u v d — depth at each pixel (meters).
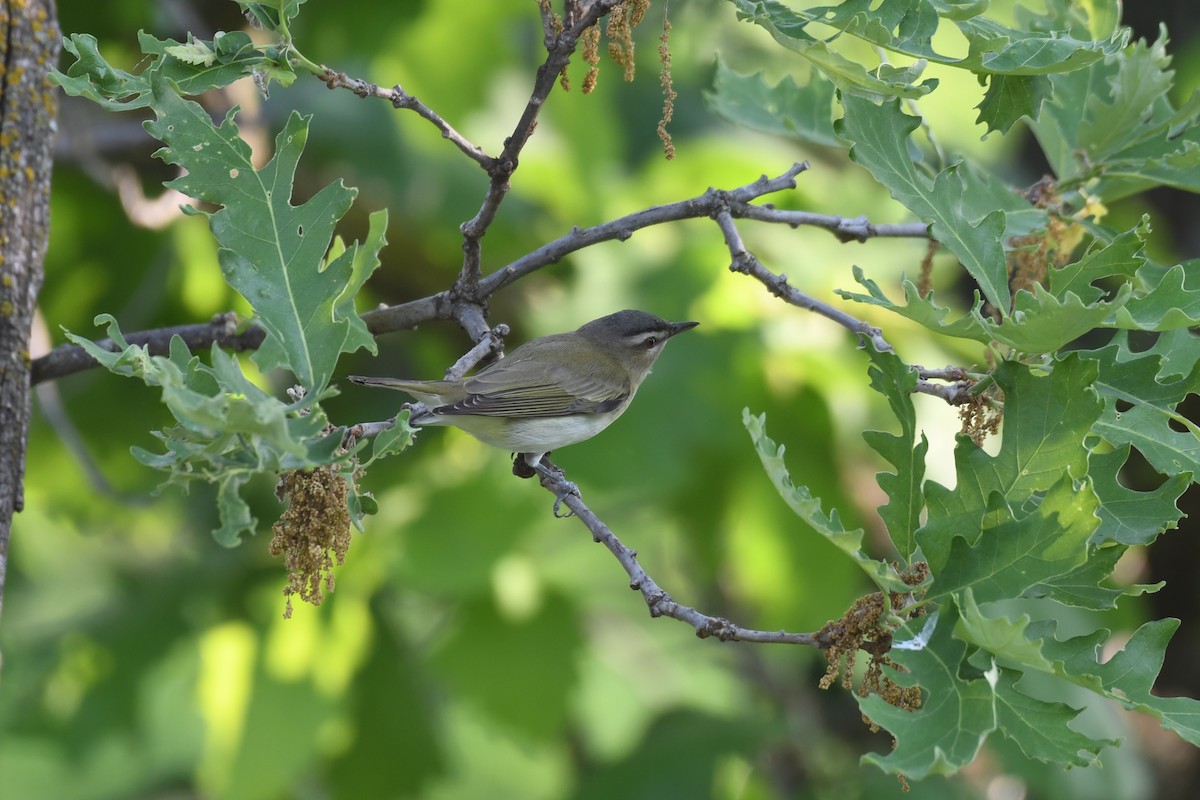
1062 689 11.20
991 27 6.23
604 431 11.55
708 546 12.92
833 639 5.32
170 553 14.09
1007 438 5.27
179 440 5.04
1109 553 5.21
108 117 12.09
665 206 7.64
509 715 11.95
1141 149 8.10
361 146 11.98
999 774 13.19
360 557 11.68
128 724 12.28
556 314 12.35
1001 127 6.28
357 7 12.19
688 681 15.93
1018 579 5.11
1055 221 8.16
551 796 15.07
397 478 12.02
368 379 8.99
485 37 12.53
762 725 12.76
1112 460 5.66
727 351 11.77
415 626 13.70
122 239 12.61
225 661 12.40
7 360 7.18
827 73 6.00
